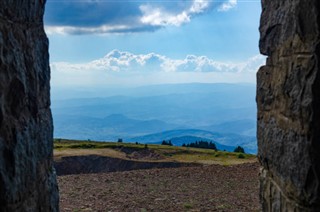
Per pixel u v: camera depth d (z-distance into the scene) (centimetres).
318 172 403
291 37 457
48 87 602
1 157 395
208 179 1772
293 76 450
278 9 508
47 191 573
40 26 568
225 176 1844
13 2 437
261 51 588
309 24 407
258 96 605
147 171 2005
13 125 428
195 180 1750
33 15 520
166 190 1521
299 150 429
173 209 1211
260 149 595
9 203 407
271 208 539
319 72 398
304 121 416
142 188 1563
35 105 516
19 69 454
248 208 1211
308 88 410
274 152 518
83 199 1357
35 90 517
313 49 402
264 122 573
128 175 1878
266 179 570
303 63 423
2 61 405
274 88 522
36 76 526
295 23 441
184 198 1370
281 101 491
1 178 390
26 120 475
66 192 1482
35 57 527
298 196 435
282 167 484
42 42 571
